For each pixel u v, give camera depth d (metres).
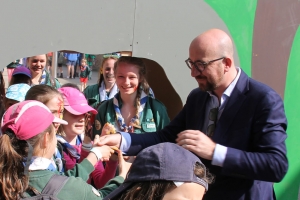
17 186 1.67
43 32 2.28
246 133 2.14
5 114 1.85
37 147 1.82
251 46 3.00
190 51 2.16
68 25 2.35
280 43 3.13
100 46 2.46
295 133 3.23
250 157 2.03
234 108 2.17
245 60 2.98
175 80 2.72
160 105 3.02
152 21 2.61
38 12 2.26
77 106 2.58
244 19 2.95
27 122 1.79
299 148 3.24
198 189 1.32
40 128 1.81
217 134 2.18
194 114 2.39
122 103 2.99
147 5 2.58
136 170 1.39
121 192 1.42
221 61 2.12
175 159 1.34
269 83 3.12
